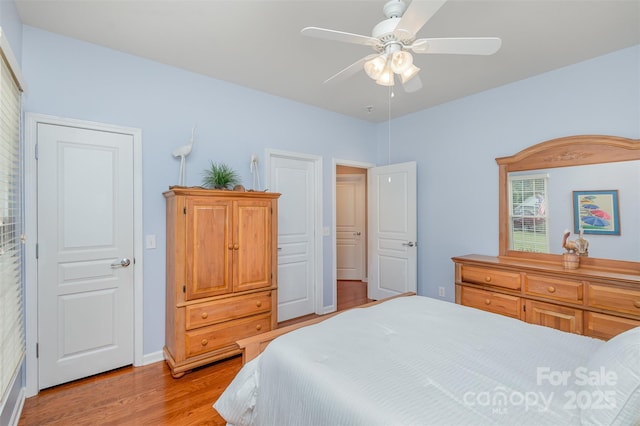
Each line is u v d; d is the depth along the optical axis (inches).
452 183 146.9
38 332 87.7
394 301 87.0
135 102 104.3
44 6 78.5
